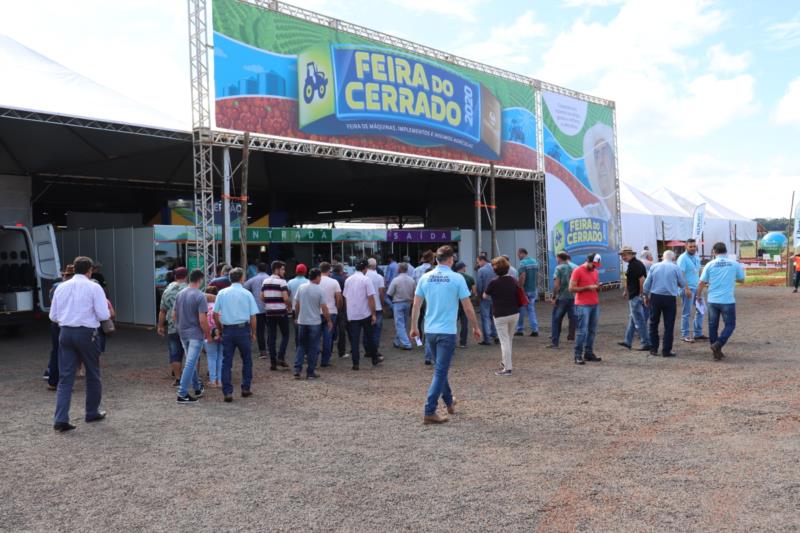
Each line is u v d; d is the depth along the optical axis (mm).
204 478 5094
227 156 14609
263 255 20422
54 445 6070
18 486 4984
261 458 5582
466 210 30062
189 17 14000
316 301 9375
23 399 8195
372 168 24500
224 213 14562
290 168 24141
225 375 7906
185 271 8977
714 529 3932
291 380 9289
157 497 4707
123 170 20797
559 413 6969
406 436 6191
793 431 6008
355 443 5988
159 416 7168
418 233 22016
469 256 23547
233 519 4273
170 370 10250
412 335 6824
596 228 26359
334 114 16719
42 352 12367
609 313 18109
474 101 20828
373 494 4668
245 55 14828
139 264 16312
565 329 14977
